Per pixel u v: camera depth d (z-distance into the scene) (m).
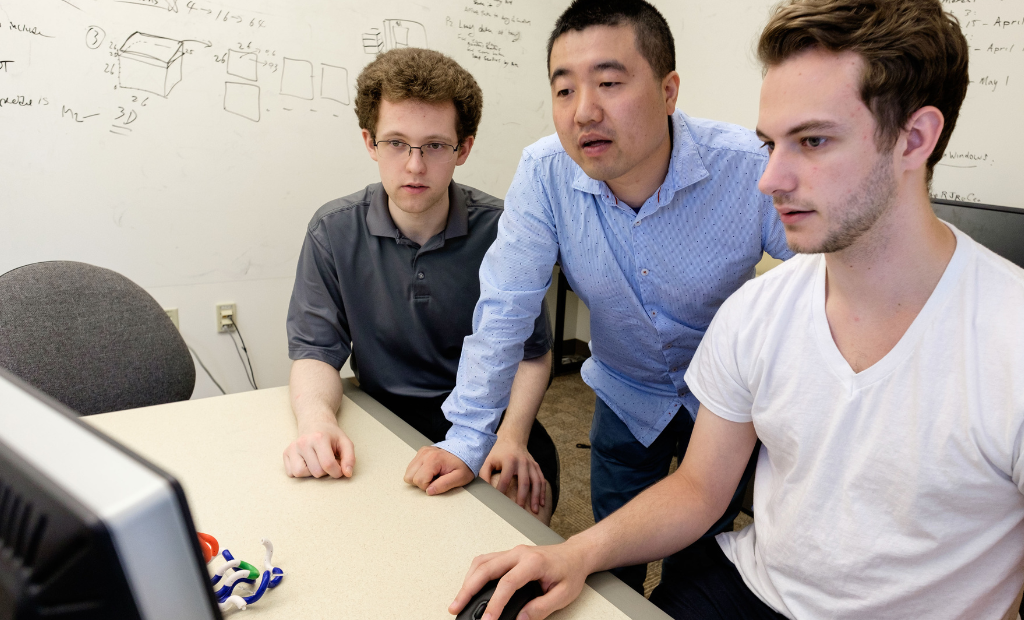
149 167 2.21
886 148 0.63
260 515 0.82
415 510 0.85
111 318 1.26
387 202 1.34
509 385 1.10
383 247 1.34
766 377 0.82
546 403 2.99
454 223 1.33
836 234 0.67
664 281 1.17
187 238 2.33
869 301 0.72
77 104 2.06
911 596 0.72
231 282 2.45
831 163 0.64
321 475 0.92
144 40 2.12
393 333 1.37
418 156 1.19
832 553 0.76
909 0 0.60
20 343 1.15
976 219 1.66
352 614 0.65
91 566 0.25
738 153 1.05
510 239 1.15
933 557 0.71
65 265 1.25
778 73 0.65
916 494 0.70
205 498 0.85
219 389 2.50
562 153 1.12
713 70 2.75
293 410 1.14
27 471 0.27
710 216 1.10
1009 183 1.98
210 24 2.21
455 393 1.10
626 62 0.89
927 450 0.69
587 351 3.67
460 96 1.21
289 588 0.69
